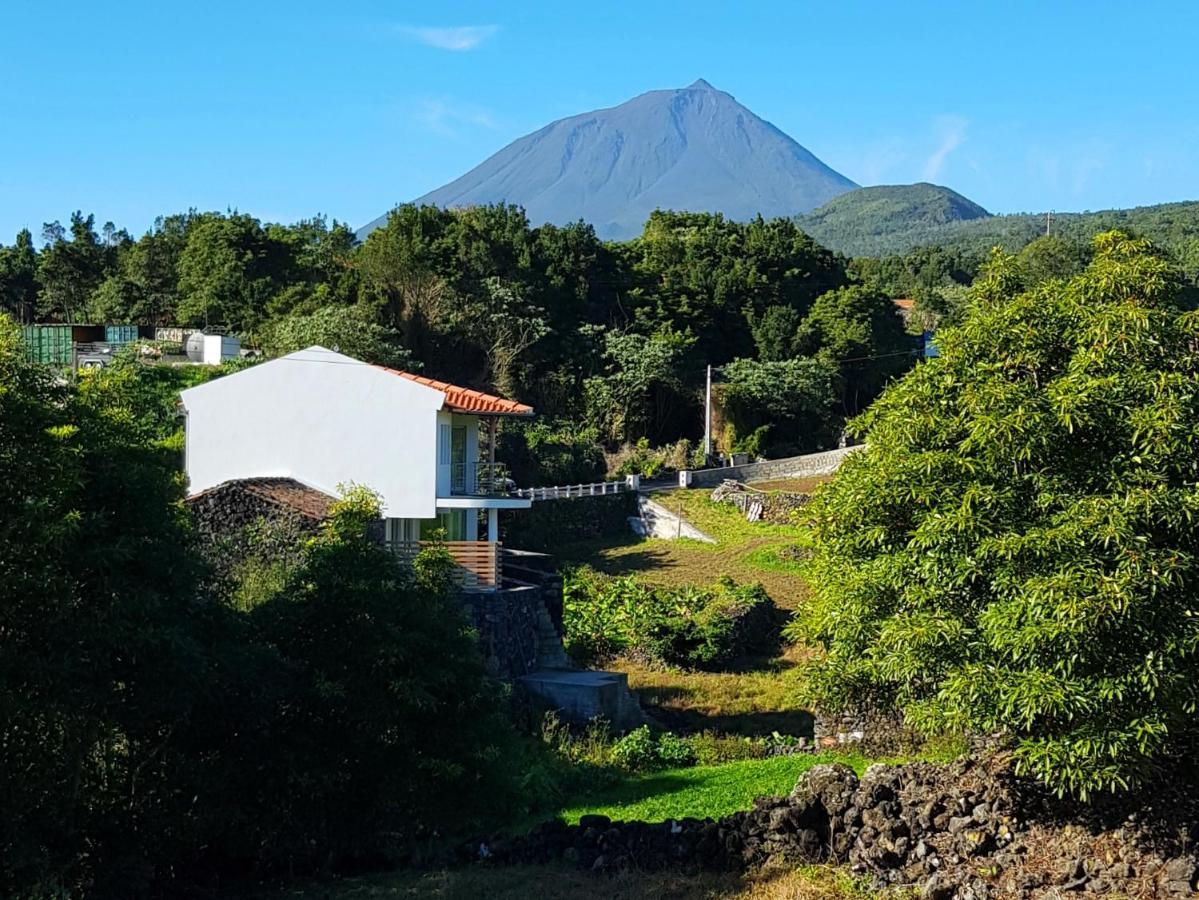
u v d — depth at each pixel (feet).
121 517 55.77
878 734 93.45
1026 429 53.42
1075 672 51.01
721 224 379.14
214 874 64.95
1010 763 60.39
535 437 236.02
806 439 295.48
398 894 59.57
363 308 229.25
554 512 200.95
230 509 104.83
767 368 288.92
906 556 57.88
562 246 302.45
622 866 62.69
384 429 118.11
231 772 62.54
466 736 69.00
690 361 287.28
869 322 319.68
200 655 56.08
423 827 67.62
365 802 66.18
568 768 88.07
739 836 62.03
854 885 56.70
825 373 298.15
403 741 66.54
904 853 57.82
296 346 205.77
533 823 73.61
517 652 111.24
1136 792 55.31
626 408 269.03
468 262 272.10
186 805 61.05
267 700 62.18
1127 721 50.70
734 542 204.44
